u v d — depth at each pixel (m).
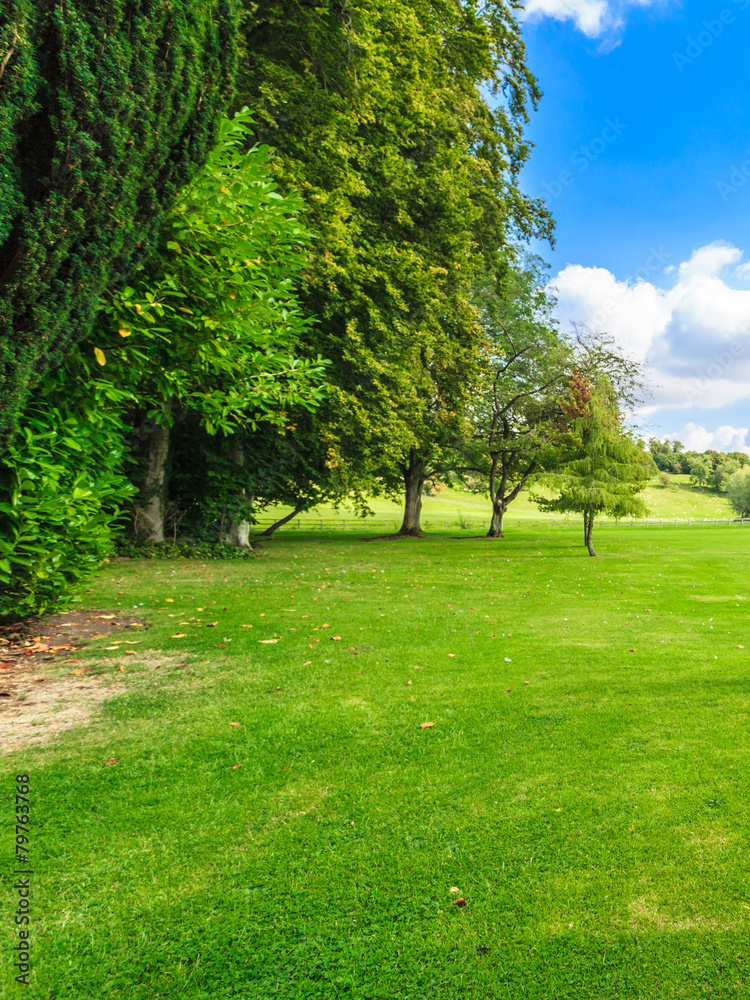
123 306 5.60
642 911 2.35
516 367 32.03
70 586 6.78
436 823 3.02
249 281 6.25
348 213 11.81
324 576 14.32
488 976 2.03
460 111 15.09
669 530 48.12
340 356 15.24
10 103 3.50
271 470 20.73
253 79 10.98
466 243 16.12
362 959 2.11
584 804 3.20
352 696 5.05
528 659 6.34
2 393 4.18
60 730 4.24
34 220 3.81
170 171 5.05
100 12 3.81
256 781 3.48
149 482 18.08
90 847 2.79
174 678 5.55
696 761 3.73
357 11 11.14
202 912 2.35
